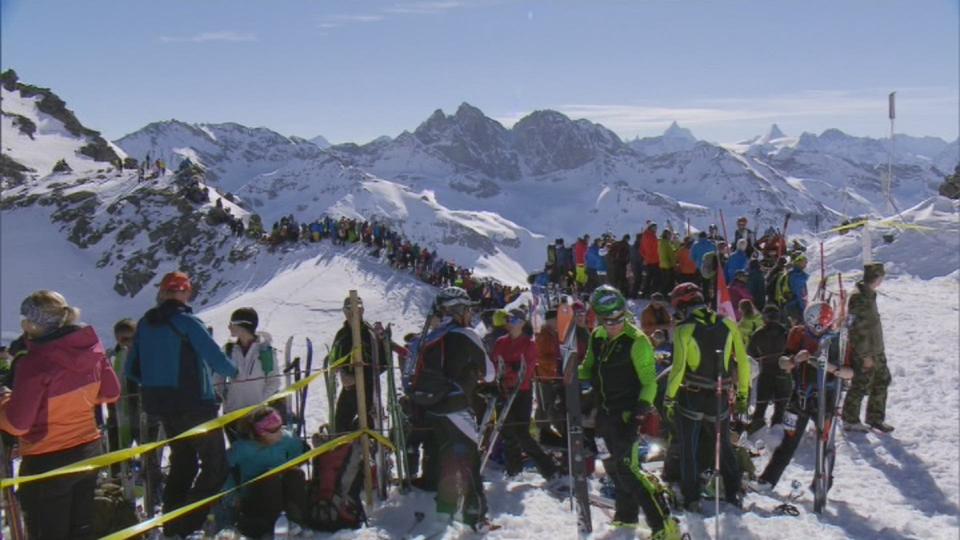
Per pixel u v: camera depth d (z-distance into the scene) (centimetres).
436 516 761
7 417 557
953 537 779
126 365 725
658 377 890
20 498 586
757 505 841
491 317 1150
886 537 774
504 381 938
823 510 839
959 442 1073
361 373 812
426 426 841
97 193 7594
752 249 2373
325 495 763
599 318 729
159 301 717
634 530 740
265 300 3866
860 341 1115
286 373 900
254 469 739
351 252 4866
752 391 1111
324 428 909
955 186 3850
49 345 565
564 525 765
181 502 731
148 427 788
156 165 8038
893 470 997
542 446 1001
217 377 872
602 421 731
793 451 898
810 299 1936
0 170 9125
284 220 5575
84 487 597
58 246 6794
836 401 863
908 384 1350
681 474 789
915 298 2089
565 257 2527
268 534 734
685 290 777
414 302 3891
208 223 6538
